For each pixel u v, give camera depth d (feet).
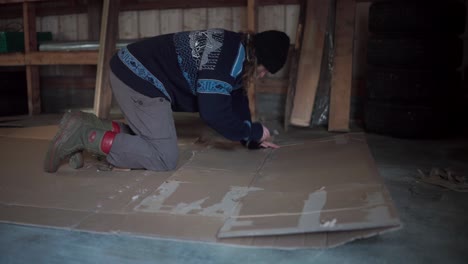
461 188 6.53
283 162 7.32
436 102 10.23
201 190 6.06
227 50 6.30
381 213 4.48
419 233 4.97
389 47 10.53
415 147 9.48
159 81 6.83
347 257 4.39
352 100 12.85
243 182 6.33
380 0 12.32
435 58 10.14
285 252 4.47
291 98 11.63
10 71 14.78
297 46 11.72
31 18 13.61
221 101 6.31
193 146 8.86
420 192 6.41
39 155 8.28
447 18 10.18
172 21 14.16
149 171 7.06
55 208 5.58
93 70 15.05
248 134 7.06
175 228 4.92
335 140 8.27
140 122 6.94
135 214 5.32
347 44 11.55
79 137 6.95
